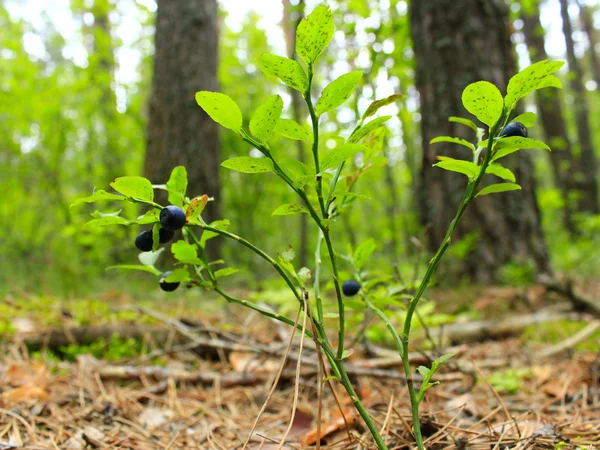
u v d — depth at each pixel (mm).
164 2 980
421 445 183
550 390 353
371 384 375
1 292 698
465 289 677
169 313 590
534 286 629
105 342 477
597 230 1268
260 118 164
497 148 168
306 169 189
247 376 390
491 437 251
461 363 411
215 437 290
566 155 1987
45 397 338
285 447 261
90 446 272
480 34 747
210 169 955
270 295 529
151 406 341
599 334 497
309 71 162
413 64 858
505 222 725
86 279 813
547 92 1793
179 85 950
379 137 234
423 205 807
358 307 251
